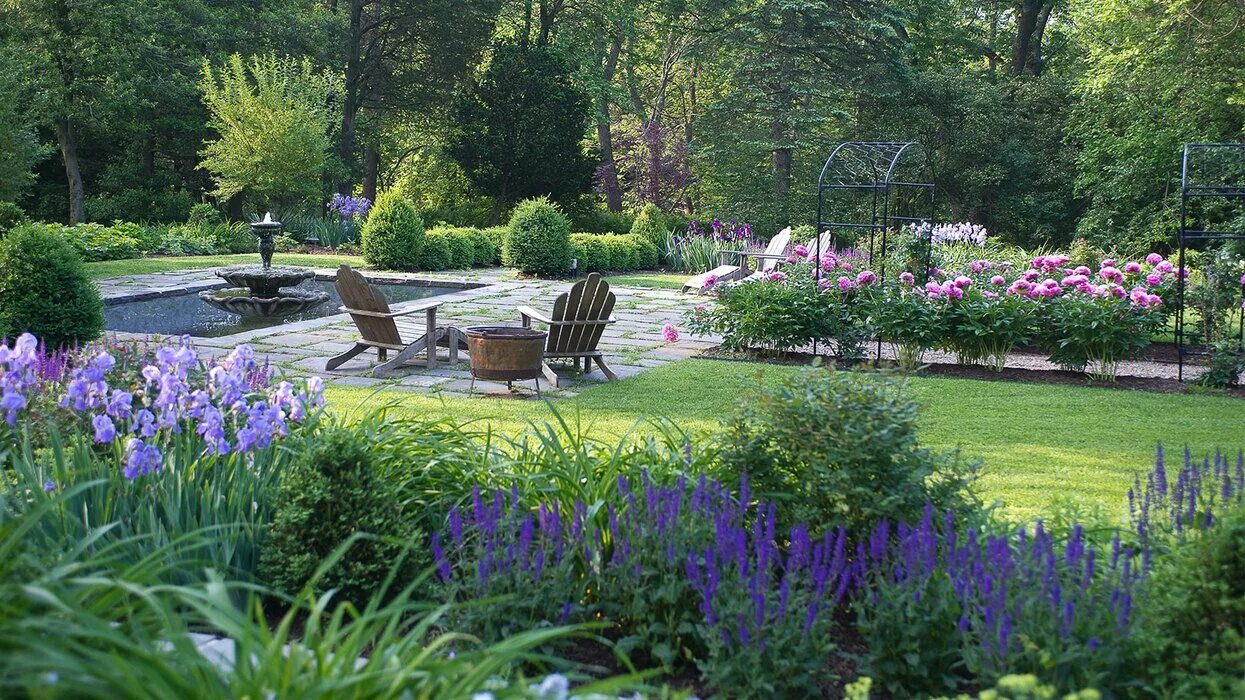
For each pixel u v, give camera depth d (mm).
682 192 36656
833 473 3818
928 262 12422
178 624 2172
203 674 2100
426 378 9219
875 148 12984
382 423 4641
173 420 3926
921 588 3137
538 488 4039
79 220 28641
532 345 8312
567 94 32938
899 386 4129
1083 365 10000
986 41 38438
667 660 3258
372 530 3682
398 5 33938
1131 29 22891
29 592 1969
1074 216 32219
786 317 10531
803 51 31594
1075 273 10430
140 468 3572
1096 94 26078
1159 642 2834
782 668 2980
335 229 26234
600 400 8281
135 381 5668
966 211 32344
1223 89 22578
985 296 10422
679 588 3316
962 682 3162
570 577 3518
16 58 25297
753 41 31844
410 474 4219
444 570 3320
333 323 12414
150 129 31203
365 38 36000
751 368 10039
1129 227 25141
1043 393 8898
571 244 20625
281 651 2139
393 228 20578
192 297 15906
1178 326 10195
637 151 36156
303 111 26203
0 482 3771
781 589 3006
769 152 33750
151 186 31906
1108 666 2863
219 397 4750
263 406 4008
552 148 32375
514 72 32438
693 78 39281
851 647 3479
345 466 3756
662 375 9562
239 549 3723
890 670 3137
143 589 2184
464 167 33188
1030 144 32156
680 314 14602
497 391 8672
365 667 2256
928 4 34219
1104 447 6715
